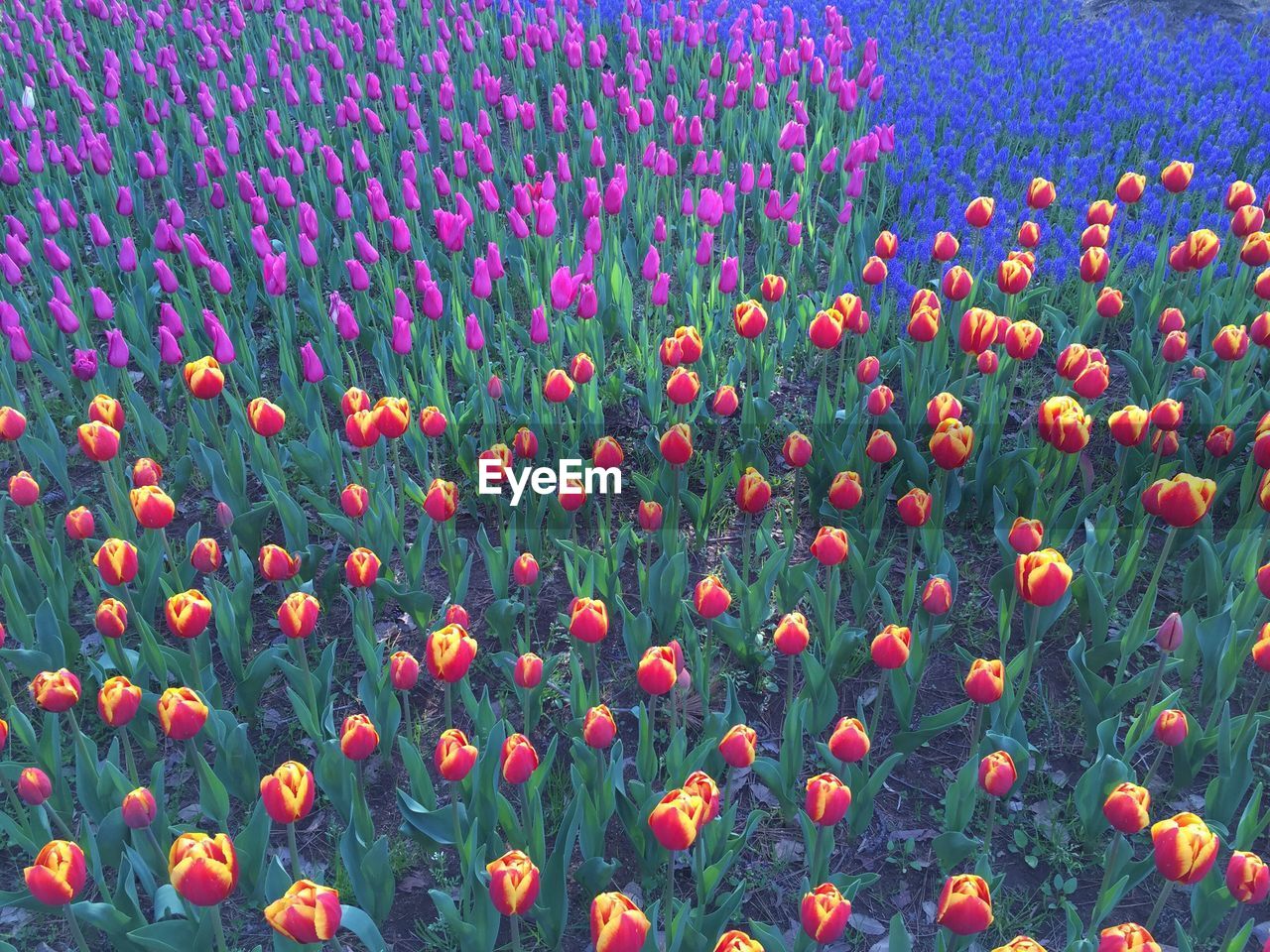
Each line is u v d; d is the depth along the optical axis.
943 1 12.57
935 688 4.52
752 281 7.36
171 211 6.64
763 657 4.50
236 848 3.45
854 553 4.46
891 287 6.54
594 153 7.35
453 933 3.32
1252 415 5.66
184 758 4.27
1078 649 4.12
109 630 3.63
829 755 3.77
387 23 10.58
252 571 4.59
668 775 4.06
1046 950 3.50
